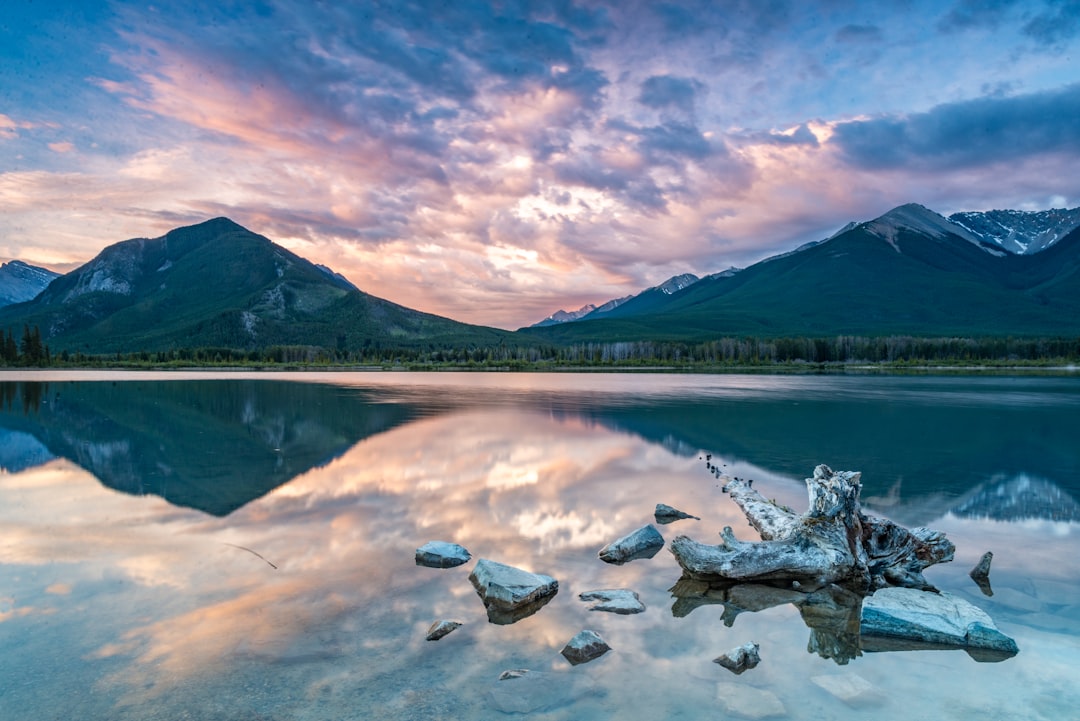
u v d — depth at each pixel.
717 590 11.54
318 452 25.98
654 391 71.56
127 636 9.08
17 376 102.75
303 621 9.67
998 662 8.76
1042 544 14.25
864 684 8.07
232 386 75.69
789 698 7.70
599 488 19.84
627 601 10.70
